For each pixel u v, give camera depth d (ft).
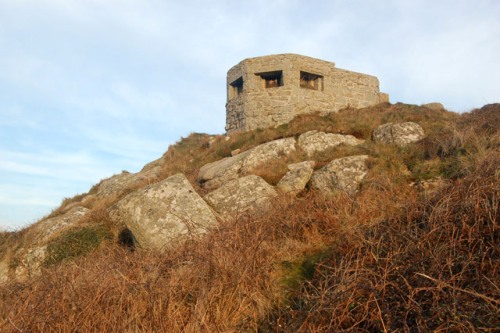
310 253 16.81
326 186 29.25
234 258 14.90
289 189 30.55
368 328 10.37
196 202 24.53
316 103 57.93
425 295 10.56
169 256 17.31
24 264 28.78
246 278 13.70
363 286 11.12
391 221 16.05
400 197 21.70
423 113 47.21
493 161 18.80
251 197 29.07
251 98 57.47
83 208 42.32
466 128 31.73
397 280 11.29
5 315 12.85
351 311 10.93
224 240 17.25
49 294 13.24
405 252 12.52
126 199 24.49
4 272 29.53
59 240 28.35
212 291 12.51
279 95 56.03
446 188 17.65
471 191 14.79
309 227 19.27
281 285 14.15
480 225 12.77
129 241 27.89
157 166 57.62
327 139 40.06
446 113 49.98
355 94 63.16
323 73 59.52
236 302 12.81
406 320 10.02
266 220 19.85
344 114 52.80
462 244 12.41
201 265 14.65
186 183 25.81
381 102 65.21
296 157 37.63
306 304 12.01
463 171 23.71
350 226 16.93
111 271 15.60
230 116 62.18
